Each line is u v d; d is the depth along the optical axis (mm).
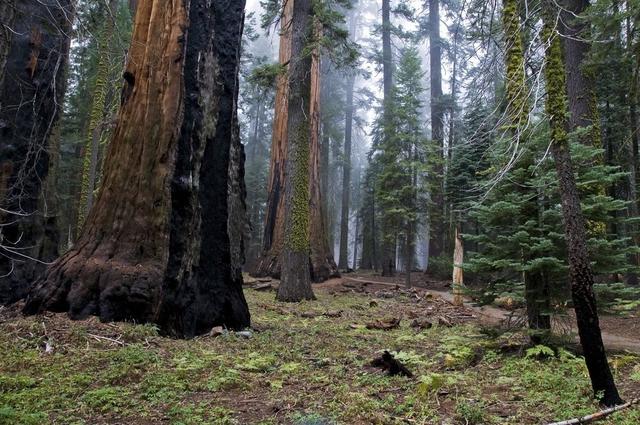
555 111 4590
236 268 8953
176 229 7762
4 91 9023
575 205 4418
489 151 7156
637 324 9938
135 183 7875
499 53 6410
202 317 7969
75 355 5680
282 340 7895
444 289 20156
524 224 6668
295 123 14688
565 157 4496
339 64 15055
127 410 4137
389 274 26031
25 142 9266
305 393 4895
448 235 24750
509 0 6270
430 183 20875
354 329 9539
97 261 7422
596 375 4332
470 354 6668
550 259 6156
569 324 6945
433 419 4117
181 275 7648
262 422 3980
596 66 11984
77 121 22641
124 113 8352
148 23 8656
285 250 14594
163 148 7910
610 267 6629
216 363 5902
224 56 9227
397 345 7824
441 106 24750
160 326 7215
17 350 5699
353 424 3979
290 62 14414
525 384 5227
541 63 5023
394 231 20297
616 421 3941
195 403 4480
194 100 8359
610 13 10484
